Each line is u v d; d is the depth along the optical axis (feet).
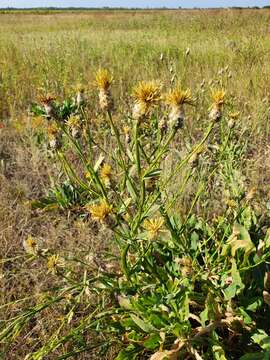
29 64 23.49
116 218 6.04
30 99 19.70
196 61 23.45
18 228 10.84
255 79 18.92
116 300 7.77
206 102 15.65
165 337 7.02
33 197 12.51
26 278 8.95
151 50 27.12
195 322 7.57
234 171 9.93
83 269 8.90
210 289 7.26
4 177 12.82
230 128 7.68
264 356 6.28
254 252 7.57
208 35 34.42
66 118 15.02
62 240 10.39
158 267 7.61
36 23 69.15
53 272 7.02
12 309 8.22
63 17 87.51
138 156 5.80
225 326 7.04
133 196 6.27
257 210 10.03
